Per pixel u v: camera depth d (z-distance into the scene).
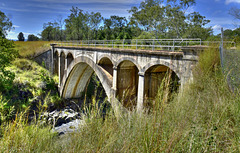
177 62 9.83
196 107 4.43
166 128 3.40
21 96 21.62
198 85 6.81
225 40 8.15
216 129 3.56
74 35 53.47
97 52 18.36
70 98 27.59
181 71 9.51
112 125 4.20
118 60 15.25
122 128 3.97
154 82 13.22
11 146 3.79
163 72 13.76
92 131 4.12
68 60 26.70
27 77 26.20
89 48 19.66
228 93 5.50
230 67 6.57
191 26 28.83
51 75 30.75
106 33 55.31
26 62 30.42
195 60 8.62
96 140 3.91
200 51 8.26
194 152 3.04
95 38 53.91
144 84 12.70
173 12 27.89
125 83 16.16
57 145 4.26
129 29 52.72
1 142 3.81
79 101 27.47
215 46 7.72
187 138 3.24
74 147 3.74
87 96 28.28
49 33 66.50
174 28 30.28
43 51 33.16
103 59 18.12
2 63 20.52
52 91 27.48
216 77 6.43
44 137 4.47
